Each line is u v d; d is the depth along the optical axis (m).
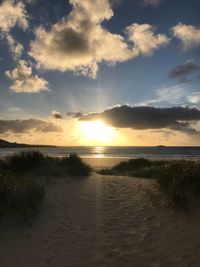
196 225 5.82
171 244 5.21
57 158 14.08
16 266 4.45
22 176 9.63
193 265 4.48
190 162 10.14
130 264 4.54
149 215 6.68
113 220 6.42
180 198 6.81
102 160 33.09
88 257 4.77
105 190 9.12
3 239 5.26
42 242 5.30
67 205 7.46
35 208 6.65
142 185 9.88
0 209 5.96
